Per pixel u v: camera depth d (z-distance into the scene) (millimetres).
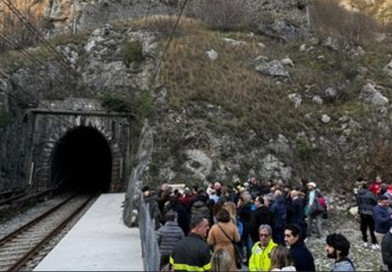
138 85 32438
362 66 32594
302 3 44219
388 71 31312
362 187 13992
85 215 18453
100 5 51031
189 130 23984
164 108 25922
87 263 9023
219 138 23719
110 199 24734
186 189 12922
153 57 33719
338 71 32344
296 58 34344
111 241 12062
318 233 14688
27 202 24297
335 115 26578
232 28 40500
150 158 21938
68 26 51719
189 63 30797
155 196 12047
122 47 35062
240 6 42562
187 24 39312
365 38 39406
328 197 21078
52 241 13609
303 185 16094
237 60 32875
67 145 35719
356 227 16875
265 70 31297
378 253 13000
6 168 24781
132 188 21000
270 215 9445
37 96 30125
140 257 9750
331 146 24391
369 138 24156
